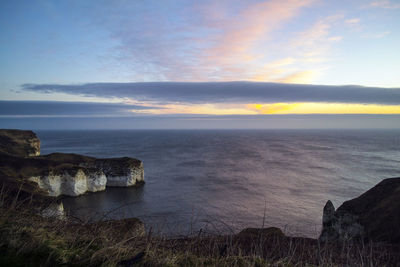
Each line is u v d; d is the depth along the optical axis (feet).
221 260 13.50
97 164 171.53
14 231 11.34
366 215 48.60
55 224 13.52
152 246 13.20
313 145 517.55
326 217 56.24
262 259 14.25
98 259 10.75
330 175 198.08
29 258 9.80
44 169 140.15
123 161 170.60
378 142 631.15
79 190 143.74
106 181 161.48
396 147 482.28
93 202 131.44
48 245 10.87
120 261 10.94
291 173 204.44
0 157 140.05
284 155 332.80
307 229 90.84
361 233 46.50
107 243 12.14
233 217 104.32
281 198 133.39
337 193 145.18
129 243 12.96
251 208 116.47
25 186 70.85
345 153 366.22
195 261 12.66
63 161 176.45
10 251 9.98
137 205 122.11
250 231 27.48
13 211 12.91
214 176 190.39
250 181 173.88
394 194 49.78
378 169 228.84
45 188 134.41
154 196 140.05
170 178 184.85
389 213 45.32
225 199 130.93
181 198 134.10
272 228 28.99
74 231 13.57
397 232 39.73
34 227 12.49
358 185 165.48
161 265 11.37
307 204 123.65
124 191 153.38
